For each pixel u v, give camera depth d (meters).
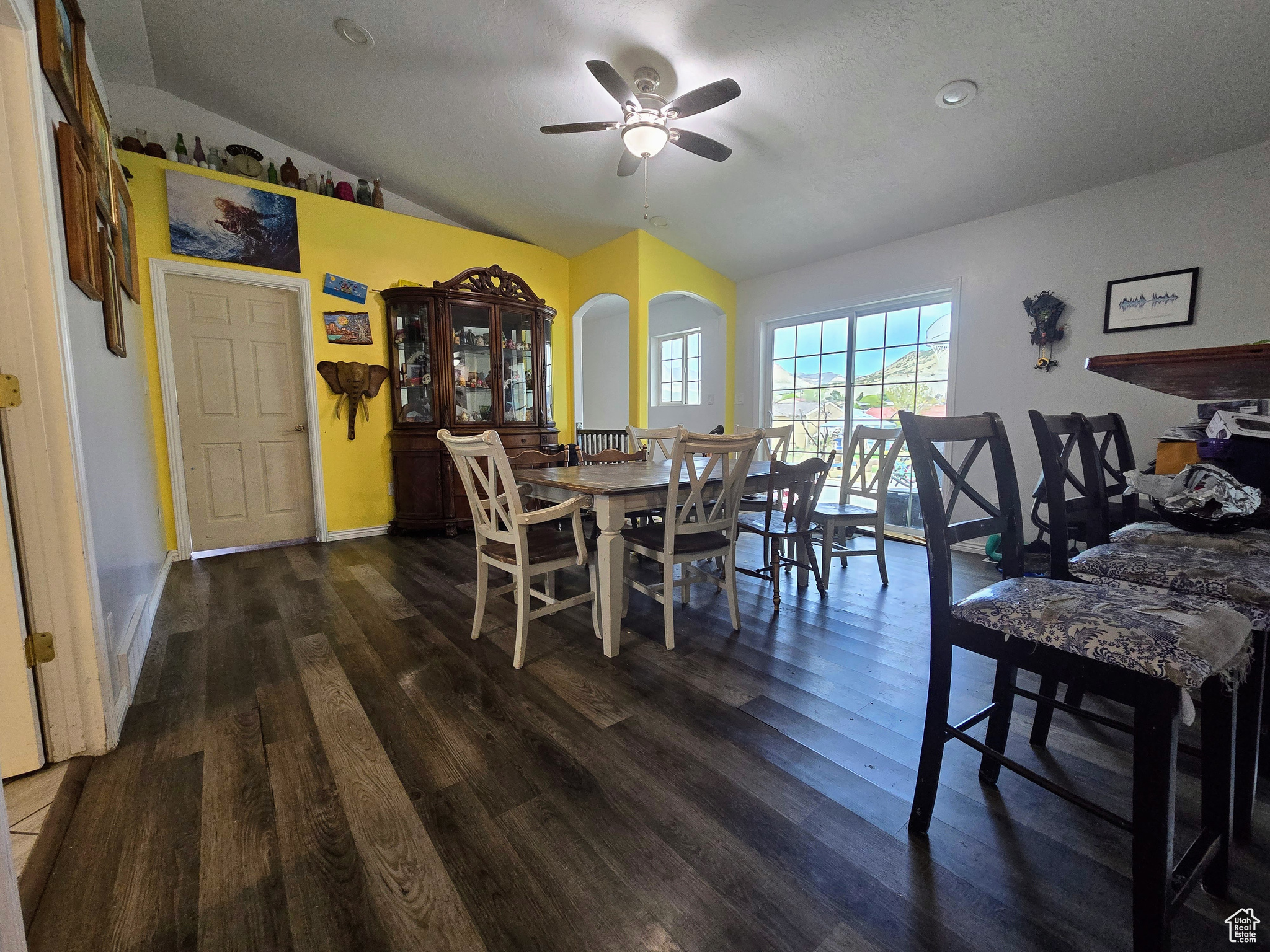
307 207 3.86
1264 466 1.64
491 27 2.66
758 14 2.34
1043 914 1.00
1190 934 0.97
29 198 1.34
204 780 1.39
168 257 3.40
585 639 2.30
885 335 4.18
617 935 0.97
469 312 4.32
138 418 2.77
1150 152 2.69
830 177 3.37
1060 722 1.68
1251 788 1.17
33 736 1.40
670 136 2.61
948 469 1.22
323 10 2.69
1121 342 2.99
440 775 1.41
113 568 1.80
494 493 2.10
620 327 7.16
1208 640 0.87
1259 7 1.95
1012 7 2.12
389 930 0.98
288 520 4.01
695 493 2.17
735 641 2.27
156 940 0.96
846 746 1.54
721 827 1.23
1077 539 2.90
